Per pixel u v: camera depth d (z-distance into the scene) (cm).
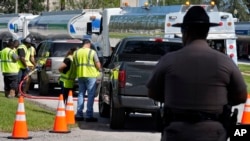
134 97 2330
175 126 863
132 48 2667
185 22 888
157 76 896
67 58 2805
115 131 2405
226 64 866
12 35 8025
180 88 866
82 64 2644
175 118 872
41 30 7038
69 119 2511
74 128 2439
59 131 2277
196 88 861
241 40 11744
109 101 2556
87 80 2650
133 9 5241
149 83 916
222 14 4225
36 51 4188
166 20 4219
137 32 4972
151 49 2659
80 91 2686
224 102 865
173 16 4197
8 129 2267
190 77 863
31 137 2114
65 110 2516
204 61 865
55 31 6612
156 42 2650
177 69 871
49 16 6962
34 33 7306
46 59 3834
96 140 2144
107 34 5488
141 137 2256
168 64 881
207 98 858
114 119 2417
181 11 4506
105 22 5500
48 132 2280
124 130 2444
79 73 2652
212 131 852
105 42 5506
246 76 7175
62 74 2828
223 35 4225
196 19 879
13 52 3453
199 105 858
